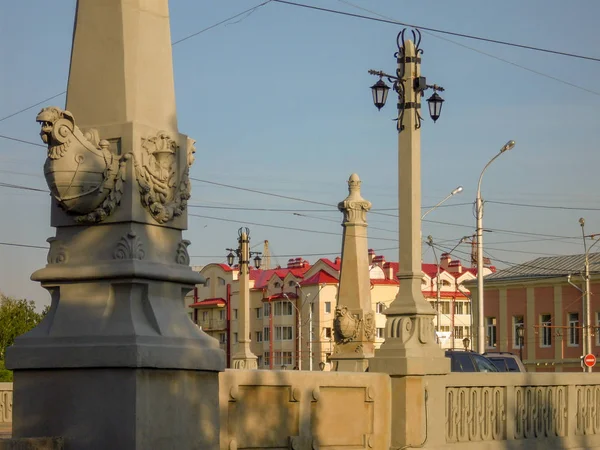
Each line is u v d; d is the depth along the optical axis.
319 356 80.94
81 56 8.66
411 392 15.36
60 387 8.15
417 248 16.05
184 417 8.34
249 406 12.91
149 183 8.38
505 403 17.52
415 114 16.45
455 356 26.73
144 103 8.55
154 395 8.02
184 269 8.71
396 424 15.27
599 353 70.00
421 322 15.77
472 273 91.50
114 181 8.26
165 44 8.86
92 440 7.95
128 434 7.82
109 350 7.93
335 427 14.38
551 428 18.52
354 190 26.70
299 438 13.48
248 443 12.82
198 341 8.55
